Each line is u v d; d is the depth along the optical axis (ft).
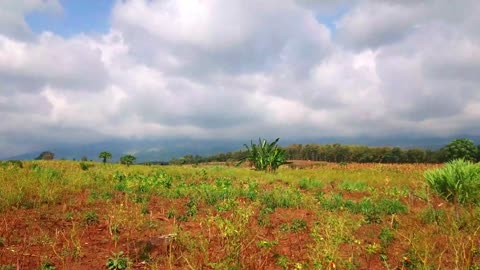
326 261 15.88
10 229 22.30
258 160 80.33
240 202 31.40
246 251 18.61
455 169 34.45
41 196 30.94
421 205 33.40
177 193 36.32
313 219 27.50
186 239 20.35
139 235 21.95
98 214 26.99
